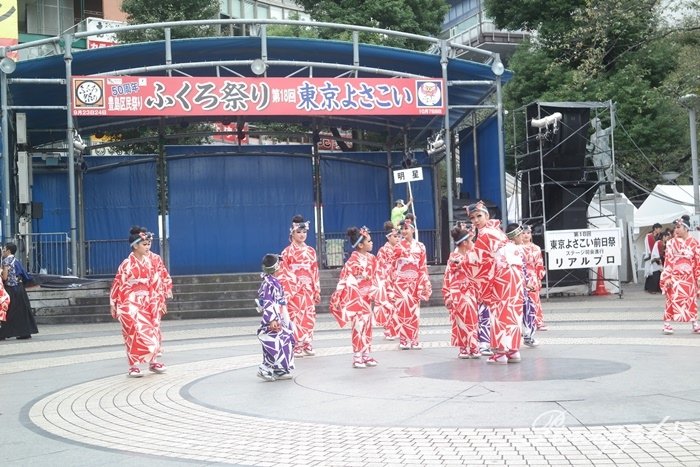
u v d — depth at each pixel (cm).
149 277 1007
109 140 2823
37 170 2364
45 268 2281
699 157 2972
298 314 1132
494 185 2253
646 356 983
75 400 852
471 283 1021
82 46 3206
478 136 2362
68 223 2373
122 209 2422
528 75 2844
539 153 2122
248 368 1034
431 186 2598
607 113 2670
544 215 2059
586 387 773
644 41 2473
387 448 582
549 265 2022
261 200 2467
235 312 1931
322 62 2184
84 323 1872
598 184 2172
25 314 1538
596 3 2398
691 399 708
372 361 1002
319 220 2484
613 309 1762
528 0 2797
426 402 739
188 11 2681
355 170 2550
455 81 2103
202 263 2428
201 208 2434
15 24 2683
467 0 4750
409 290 1160
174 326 1723
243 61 1967
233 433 660
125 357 1223
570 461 531
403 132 2511
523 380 828
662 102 2652
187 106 1933
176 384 927
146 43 1973
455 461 541
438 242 2508
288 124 2850
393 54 2120
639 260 2886
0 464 591
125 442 648
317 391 834
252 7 4084
